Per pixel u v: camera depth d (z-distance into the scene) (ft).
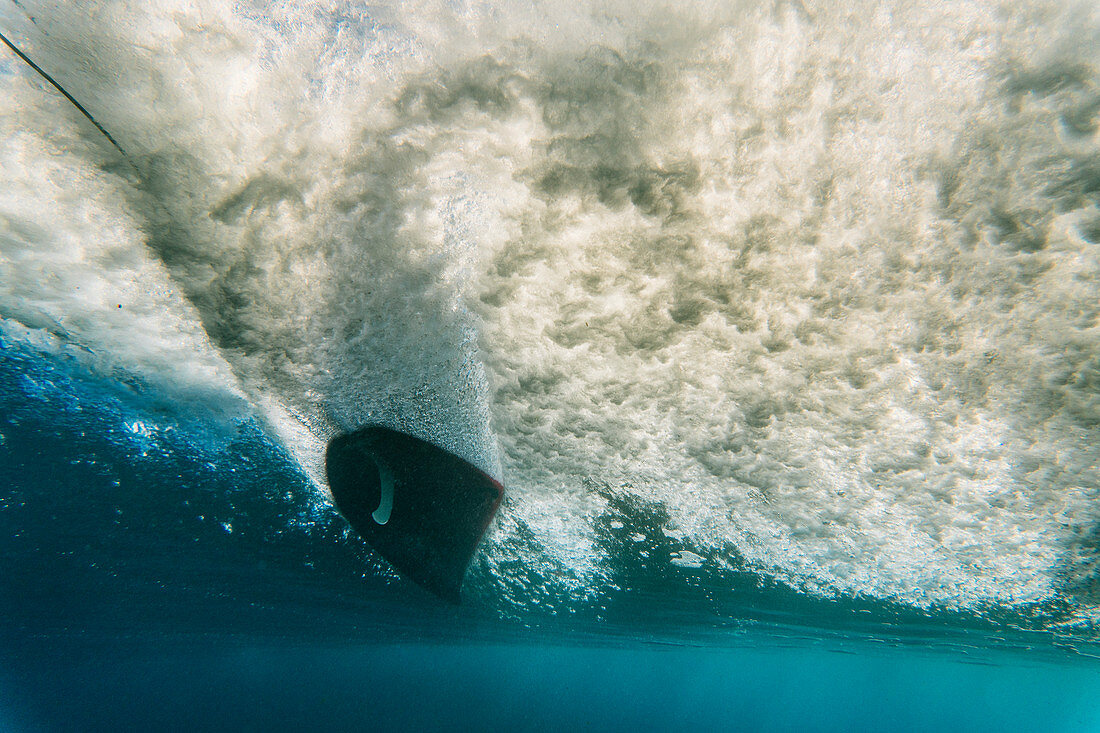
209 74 4.67
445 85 4.55
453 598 11.21
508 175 4.95
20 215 5.95
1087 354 5.07
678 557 12.21
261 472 11.61
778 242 4.99
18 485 12.51
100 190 5.65
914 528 8.77
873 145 4.33
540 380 7.02
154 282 6.82
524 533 12.11
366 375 7.55
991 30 3.72
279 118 4.91
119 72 4.65
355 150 5.03
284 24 4.39
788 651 39.19
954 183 4.34
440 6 4.19
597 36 4.17
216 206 5.67
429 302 6.26
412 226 5.50
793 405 6.69
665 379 6.70
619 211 4.94
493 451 8.61
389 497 9.18
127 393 9.34
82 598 24.22
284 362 7.82
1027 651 24.53
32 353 8.42
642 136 4.55
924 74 3.98
